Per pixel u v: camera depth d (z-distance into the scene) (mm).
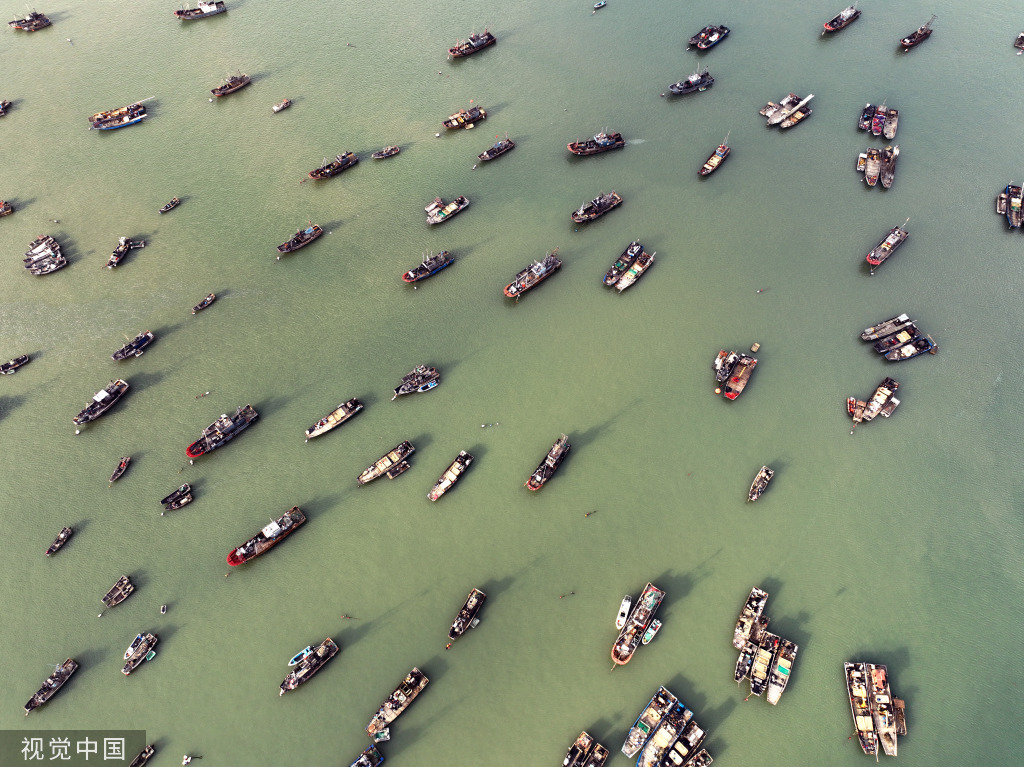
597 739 110875
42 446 142500
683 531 130750
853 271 168125
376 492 135750
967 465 137375
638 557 128000
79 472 139000
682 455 139750
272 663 118438
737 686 114750
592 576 126312
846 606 122000
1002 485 135000
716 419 144500
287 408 147000
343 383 150625
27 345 157250
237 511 133750
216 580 126438
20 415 146875
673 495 135000
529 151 197500
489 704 114375
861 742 108750
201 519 132875
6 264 172250
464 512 133500
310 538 130500
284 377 151875
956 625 120000
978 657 117000
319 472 138250
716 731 111000
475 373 152125
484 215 182000
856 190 185375
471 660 118375
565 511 133375
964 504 132750
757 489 134000
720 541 129500
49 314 162375
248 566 127750
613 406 146750
